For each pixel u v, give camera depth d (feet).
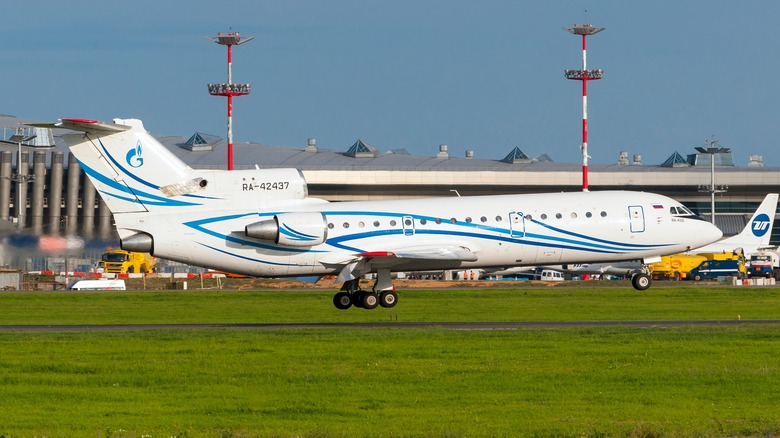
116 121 468.34
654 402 252.01
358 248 483.92
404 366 311.68
